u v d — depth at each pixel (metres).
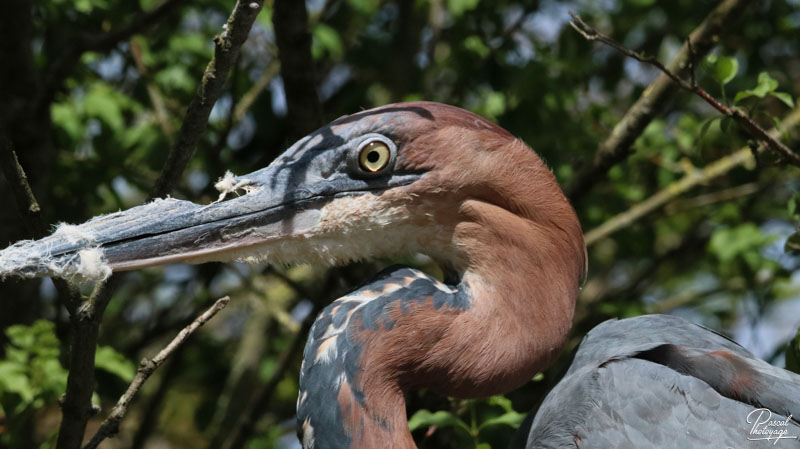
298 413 5.67
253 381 11.83
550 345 5.70
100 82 10.52
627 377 5.66
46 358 7.27
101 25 10.17
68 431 5.72
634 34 12.31
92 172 9.94
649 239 11.21
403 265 5.98
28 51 8.66
